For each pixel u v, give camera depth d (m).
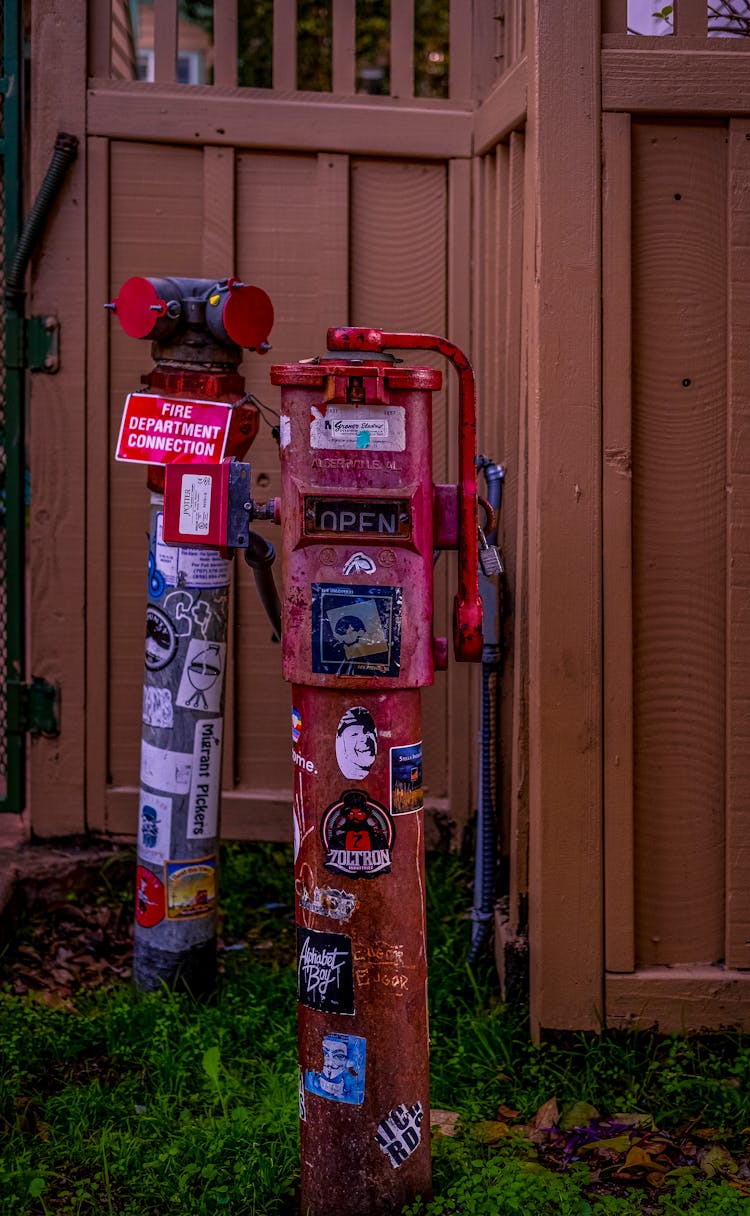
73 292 4.29
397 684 2.48
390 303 4.42
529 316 3.40
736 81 3.25
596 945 3.37
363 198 4.38
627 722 3.34
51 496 4.33
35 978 3.76
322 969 2.53
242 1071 3.27
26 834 4.52
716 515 3.38
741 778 3.41
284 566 2.52
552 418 3.28
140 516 4.38
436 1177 2.77
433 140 4.33
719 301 3.34
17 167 4.29
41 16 4.21
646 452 3.35
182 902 3.60
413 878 2.54
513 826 3.64
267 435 4.40
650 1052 3.36
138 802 4.42
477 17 4.31
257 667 4.46
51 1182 2.78
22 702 4.43
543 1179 2.75
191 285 3.51
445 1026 3.52
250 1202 2.69
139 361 4.34
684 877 3.45
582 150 3.24
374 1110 2.53
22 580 4.43
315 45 9.86
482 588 3.73
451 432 4.44
